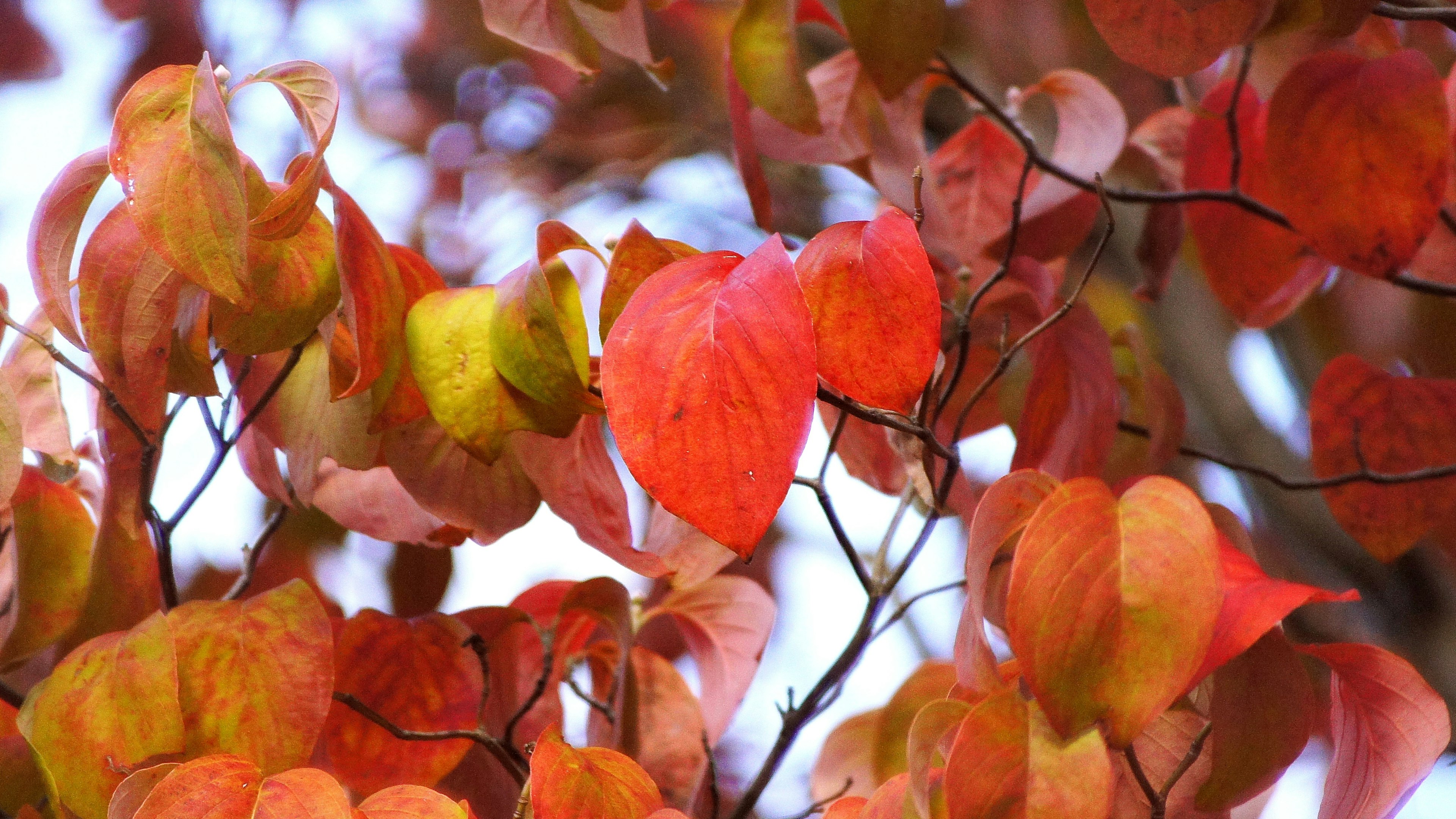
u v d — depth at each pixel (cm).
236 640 172
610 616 180
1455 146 187
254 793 168
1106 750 166
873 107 190
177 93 169
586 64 184
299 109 172
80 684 171
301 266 173
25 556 179
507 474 178
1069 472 183
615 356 165
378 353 172
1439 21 180
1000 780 166
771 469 164
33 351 177
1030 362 188
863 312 167
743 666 183
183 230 168
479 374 173
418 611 191
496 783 181
